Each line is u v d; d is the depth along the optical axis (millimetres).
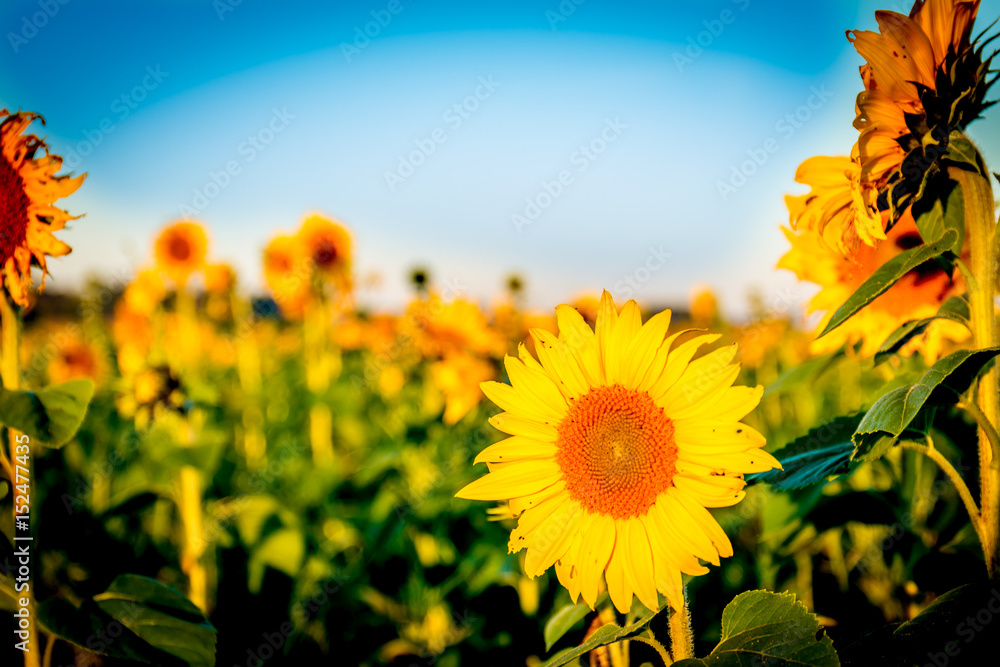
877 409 434
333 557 1056
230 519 934
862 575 772
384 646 811
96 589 552
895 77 414
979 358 416
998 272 452
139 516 1029
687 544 455
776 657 412
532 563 483
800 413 1466
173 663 509
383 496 990
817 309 611
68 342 1610
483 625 734
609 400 481
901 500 684
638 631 462
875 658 442
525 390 495
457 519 942
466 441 1086
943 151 425
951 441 612
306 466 1370
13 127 532
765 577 753
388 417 1588
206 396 991
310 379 1469
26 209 531
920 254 425
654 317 476
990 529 449
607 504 472
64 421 488
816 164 479
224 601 879
